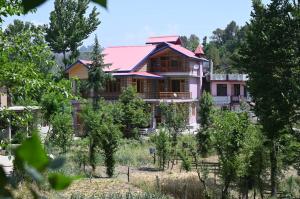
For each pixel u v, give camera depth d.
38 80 9.52
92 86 39.81
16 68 9.38
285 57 18.69
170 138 27.55
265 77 18.67
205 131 27.27
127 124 33.88
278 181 18.64
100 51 40.78
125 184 17.34
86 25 51.59
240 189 16.80
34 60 10.34
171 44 48.16
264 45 19.03
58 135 22.58
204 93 30.62
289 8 19.00
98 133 20.72
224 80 50.12
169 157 24.16
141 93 44.53
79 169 19.33
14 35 9.83
